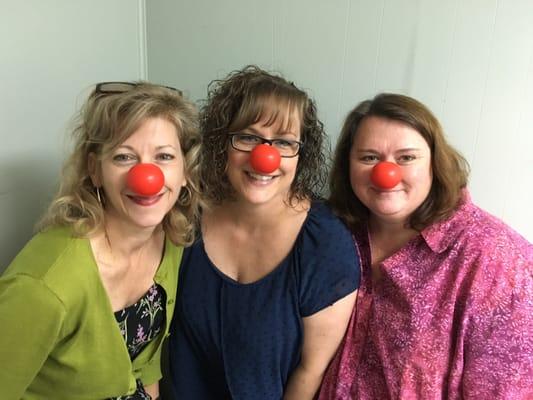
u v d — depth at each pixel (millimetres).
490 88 1085
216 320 1029
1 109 1051
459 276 913
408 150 922
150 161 823
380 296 1007
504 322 878
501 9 1040
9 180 1088
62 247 813
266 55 1296
